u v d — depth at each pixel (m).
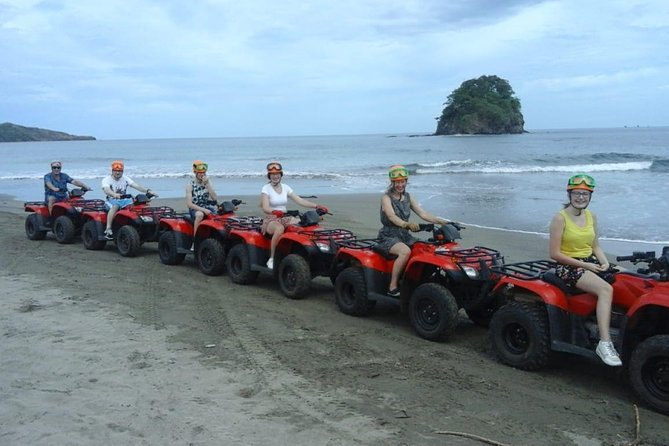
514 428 4.07
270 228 7.91
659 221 13.02
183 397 4.52
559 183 21.69
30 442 3.84
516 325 5.24
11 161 48.06
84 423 4.10
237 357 5.40
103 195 20.14
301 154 53.06
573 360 5.46
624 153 38.78
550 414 4.30
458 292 6.13
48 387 4.71
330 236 7.48
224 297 7.60
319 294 7.88
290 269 7.55
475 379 4.96
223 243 8.91
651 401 4.35
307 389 4.69
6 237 12.37
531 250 10.17
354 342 5.88
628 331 4.50
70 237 11.48
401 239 6.56
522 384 4.87
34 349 5.55
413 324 6.11
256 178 28.47
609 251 10.27
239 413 4.25
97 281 8.37
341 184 24.53
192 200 9.41
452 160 36.28
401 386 4.79
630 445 3.83
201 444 3.80
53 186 11.86
